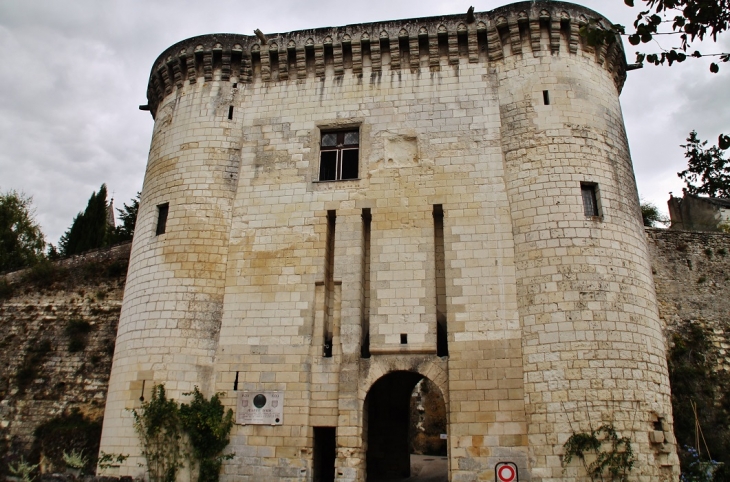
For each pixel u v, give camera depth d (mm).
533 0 22000
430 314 19406
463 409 18078
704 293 25188
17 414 26094
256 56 23953
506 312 18812
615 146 20984
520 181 20188
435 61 22672
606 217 19438
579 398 17141
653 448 16875
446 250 20000
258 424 19016
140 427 18828
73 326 28062
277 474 18422
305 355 19578
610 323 17922
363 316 20375
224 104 23406
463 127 21562
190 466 18281
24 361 27516
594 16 21953
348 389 18906
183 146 22859
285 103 23281
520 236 19562
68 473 20781
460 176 20891
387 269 20172
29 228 43781
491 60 22344
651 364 17953
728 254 25797
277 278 20703
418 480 23812
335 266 20516
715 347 24031
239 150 22891
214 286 20812
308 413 18906
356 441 18266
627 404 17078
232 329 20266
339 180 21750
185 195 21969
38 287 29797
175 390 19281
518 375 18062
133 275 21891
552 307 18234
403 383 25359
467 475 17422
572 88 21078
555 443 16922
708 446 21328
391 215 20844
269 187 22078
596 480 16281
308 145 22469
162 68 24703
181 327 20078
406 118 22125
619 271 18734
